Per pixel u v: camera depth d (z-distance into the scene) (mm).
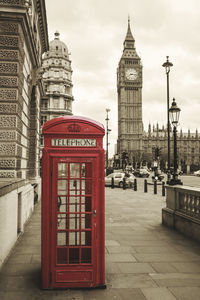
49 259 4074
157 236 7160
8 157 7980
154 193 18688
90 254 4277
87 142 4266
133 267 4902
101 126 4301
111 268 4852
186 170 69938
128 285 4164
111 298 3748
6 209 5230
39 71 13375
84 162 4254
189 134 151375
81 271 4090
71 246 4152
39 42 14758
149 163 126250
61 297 3777
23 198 7648
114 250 5910
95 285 4070
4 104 8062
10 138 8023
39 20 14047
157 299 3715
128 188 24203
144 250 5922
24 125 9797
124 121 138875
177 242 6586
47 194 4129
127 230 7859
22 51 8797
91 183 4324
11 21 8219
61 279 4059
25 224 8281
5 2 8312
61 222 4371
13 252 5715
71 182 4324
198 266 4965
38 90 14352
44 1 13141
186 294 3865
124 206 12805
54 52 62375
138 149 137750
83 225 4727
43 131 4191
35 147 13195
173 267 4906
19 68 8359
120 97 143250
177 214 7719
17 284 4168
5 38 8188
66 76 63562
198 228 6531
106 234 7371
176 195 7926
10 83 8141
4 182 5871
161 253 5719
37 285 4145
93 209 4199
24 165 9922
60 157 4195
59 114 60938
